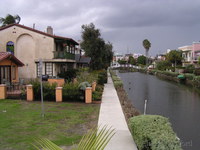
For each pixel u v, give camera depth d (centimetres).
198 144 793
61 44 2548
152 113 1331
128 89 2742
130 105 1173
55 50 2309
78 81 1562
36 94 1327
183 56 6347
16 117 906
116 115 974
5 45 2241
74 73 2467
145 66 9906
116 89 2073
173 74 4594
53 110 1055
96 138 279
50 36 2228
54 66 2269
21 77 2248
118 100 1409
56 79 1861
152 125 520
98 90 1777
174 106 1589
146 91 2539
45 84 1346
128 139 653
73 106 1173
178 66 5425
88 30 2880
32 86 1305
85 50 2906
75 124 817
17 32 2231
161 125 521
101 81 2434
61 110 1059
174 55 5862
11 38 2236
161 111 1399
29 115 941
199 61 4278
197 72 3603
